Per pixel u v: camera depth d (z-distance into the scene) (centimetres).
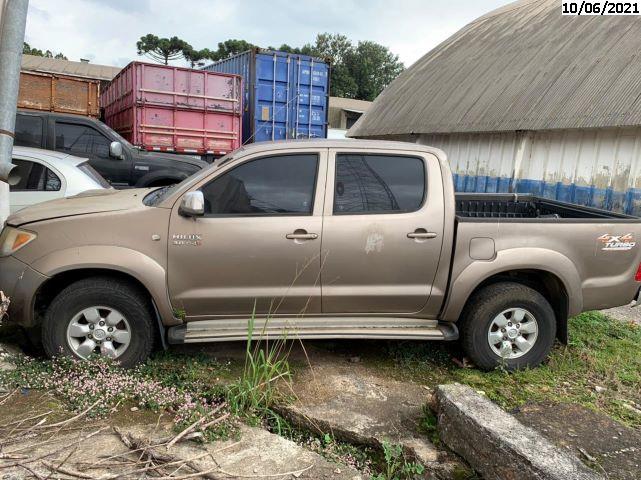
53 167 626
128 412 340
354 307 416
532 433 292
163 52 5128
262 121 1320
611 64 958
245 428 328
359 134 1600
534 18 1390
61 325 376
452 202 419
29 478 262
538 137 1018
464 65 1416
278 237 394
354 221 403
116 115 1270
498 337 435
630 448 318
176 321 397
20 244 379
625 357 498
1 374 359
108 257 375
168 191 414
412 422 356
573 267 431
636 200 837
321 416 354
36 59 2738
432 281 418
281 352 456
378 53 5816
